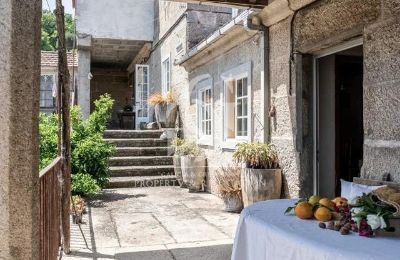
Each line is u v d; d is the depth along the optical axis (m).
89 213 6.40
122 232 5.30
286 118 5.53
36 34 1.98
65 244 4.38
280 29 5.63
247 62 6.62
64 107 4.32
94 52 14.59
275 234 2.39
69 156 4.41
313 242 2.11
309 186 5.26
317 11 4.77
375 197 2.45
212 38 7.05
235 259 2.80
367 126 3.96
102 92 17.36
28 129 1.94
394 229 2.20
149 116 13.46
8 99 1.90
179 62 9.41
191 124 9.50
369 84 3.93
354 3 4.14
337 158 5.48
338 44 4.65
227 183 6.52
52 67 13.10
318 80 5.33
